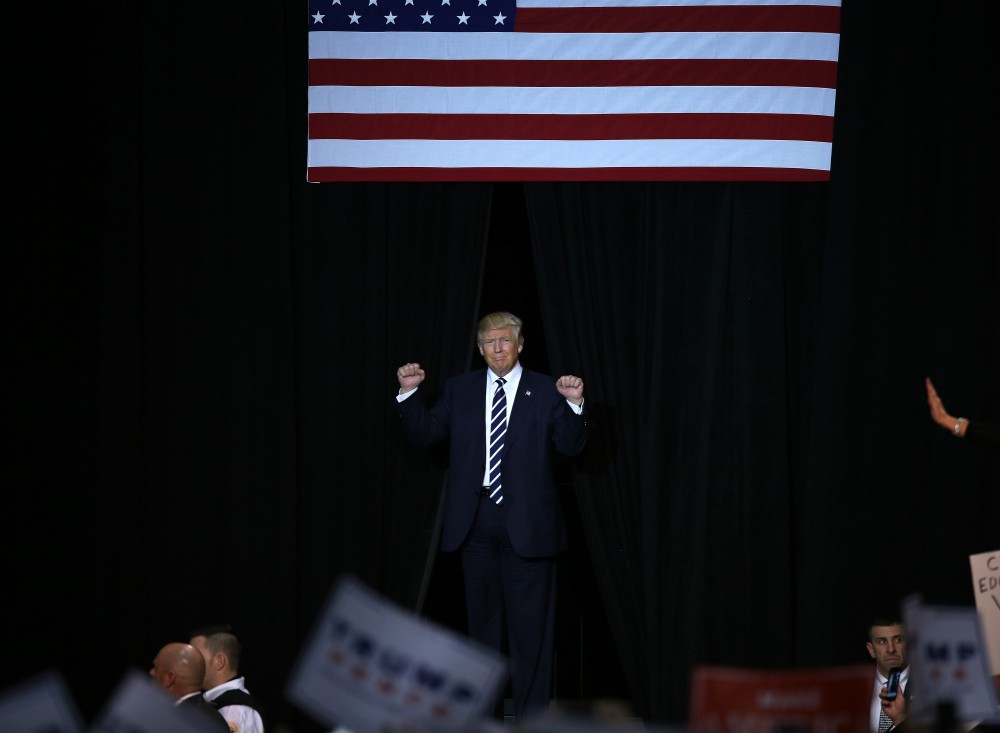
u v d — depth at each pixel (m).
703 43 19.34
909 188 19.27
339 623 6.76
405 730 6.58
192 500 19.08
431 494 19.25
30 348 18.98
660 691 18.95
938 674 7.79
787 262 19.55
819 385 19.17
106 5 19.38
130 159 19.27
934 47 19.39
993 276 19.17
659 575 19.06
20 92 19.14
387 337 19.47
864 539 19.05
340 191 19.48
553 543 18.11
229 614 19.03
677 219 19.42
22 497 18.89
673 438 19.19
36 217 19.09
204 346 19.20
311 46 19.36
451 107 19.34
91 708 18.80
